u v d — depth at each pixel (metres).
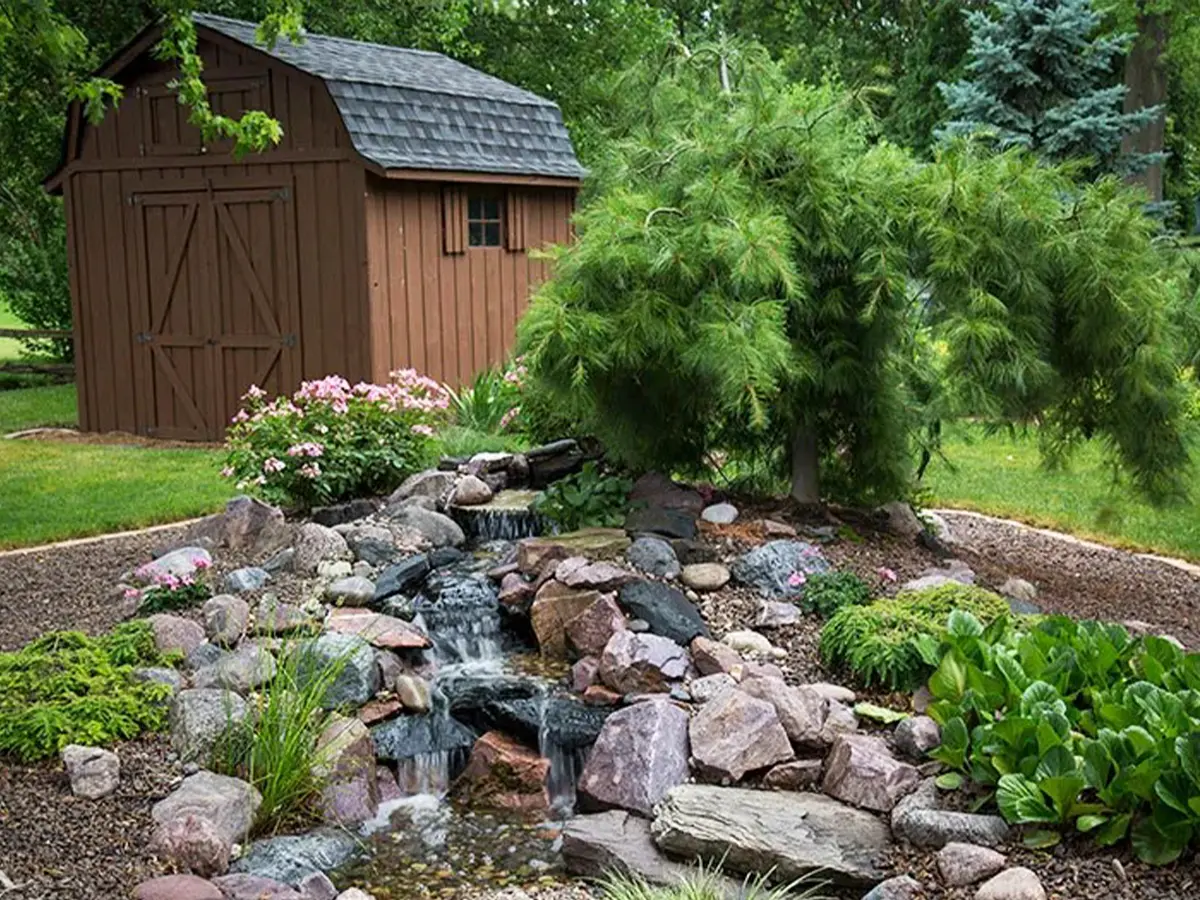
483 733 4.82
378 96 10.85
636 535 5.84
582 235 5.90
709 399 6.00
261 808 4.11
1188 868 3.30
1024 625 4.80
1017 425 7.77
